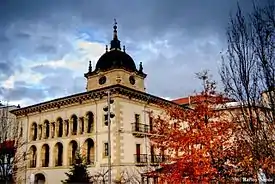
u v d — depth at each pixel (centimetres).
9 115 5003
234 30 969
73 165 3534
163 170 1719
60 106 4219
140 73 4553
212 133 1505
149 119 4066
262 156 884
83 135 3875
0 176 3619
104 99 3778
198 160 1465
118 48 4628
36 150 4372
